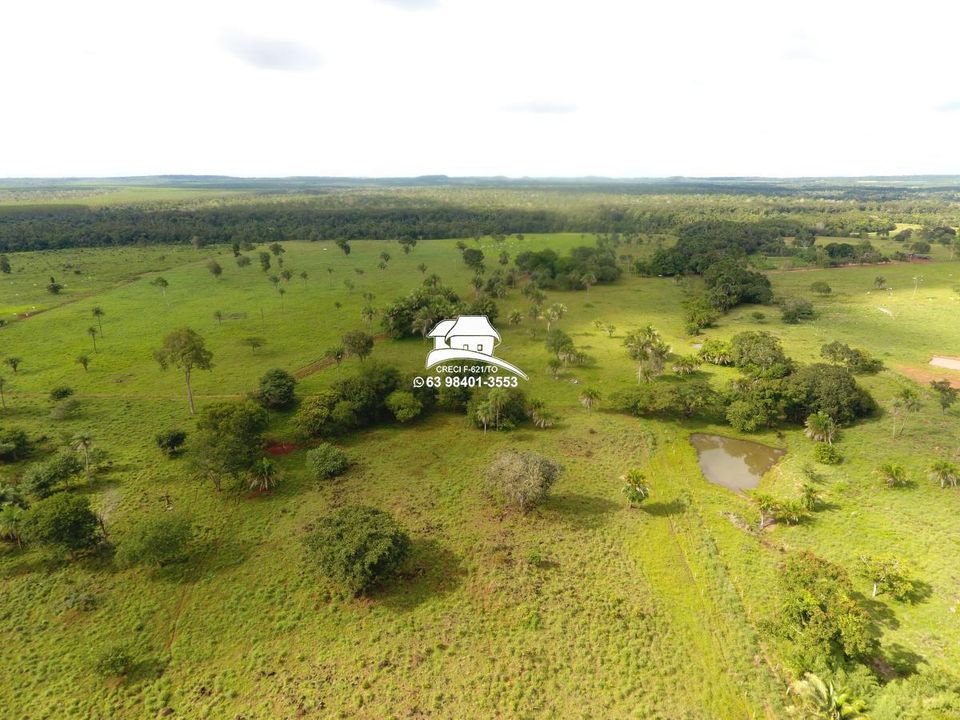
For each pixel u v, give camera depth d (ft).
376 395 246.68
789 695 114.52
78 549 152.15
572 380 296.30
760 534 169.37
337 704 113.91
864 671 112.57
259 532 168.96
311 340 360.48
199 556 157.79
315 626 133.90
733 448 227.81
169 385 282.56
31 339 355.15
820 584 129.39
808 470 195.93
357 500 186.60
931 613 130.72
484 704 113.39
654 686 117.50
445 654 125.39
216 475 187.01
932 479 183.32
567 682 118.42
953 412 234.17
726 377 296.92
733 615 135.74
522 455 185.06
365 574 137.39
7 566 151.84
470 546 162.20
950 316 399.85
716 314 415.23
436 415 257.34
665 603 140.97
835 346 303.48
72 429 232.53
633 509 182.19
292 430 236.84
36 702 114.52
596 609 138.31
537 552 158.92
